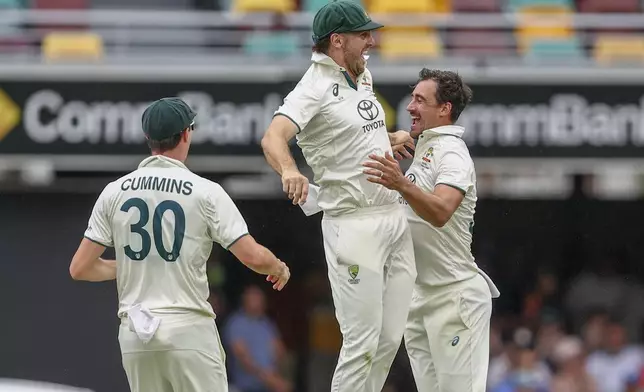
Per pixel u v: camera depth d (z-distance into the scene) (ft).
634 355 132.26
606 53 131.23
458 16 130.41
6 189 127.54
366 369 62.03
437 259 66.18
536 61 122.93
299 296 145.28
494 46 132.98
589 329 134.51
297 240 148.56
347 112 60.75
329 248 62.64
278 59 121.80
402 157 69.31
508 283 149.07
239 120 118.52
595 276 149.59
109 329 125.80
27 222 126.72
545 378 128.88
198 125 118.21
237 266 142.20
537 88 120.16
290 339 143.64
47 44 127.54
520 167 120.88
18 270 126.00
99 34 133.28
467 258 66.74
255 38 130.41
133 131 118.11
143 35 133.69
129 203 59.26
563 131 120.16
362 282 61.31
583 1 136.56
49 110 117.50
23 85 117.19
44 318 125.59
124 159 118.11
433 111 64.54
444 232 65.51
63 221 127.24
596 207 153.58
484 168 121.39
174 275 59.06
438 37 132.57
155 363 59.26
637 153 120.16
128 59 121.49
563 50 132.87
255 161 118.73
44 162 117.29
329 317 141.90
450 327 66.64
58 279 126.41
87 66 117.80
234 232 58.95
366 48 61.36
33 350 124.98
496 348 132.77
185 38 132.26
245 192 148.25
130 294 59.62
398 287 63.26
